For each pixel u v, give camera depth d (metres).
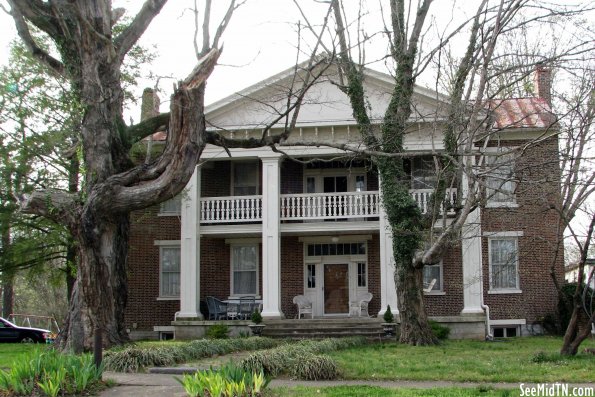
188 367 13.58
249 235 26.97
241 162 28.42
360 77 19.97
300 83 25.62
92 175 15.88
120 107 16.78
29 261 25.03
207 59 13.57
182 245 25.97
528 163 17.53
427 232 19.22
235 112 25.78
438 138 24.77
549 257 25.94
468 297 24.95
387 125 19.72
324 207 26.19
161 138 25.80
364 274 27.59
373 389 10.71
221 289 27.77
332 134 25.52
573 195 17.88
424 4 19.05
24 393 9.96
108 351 14.52
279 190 26.33
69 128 22.58
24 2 16.12
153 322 27.64
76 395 10.38
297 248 27.83
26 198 16.28
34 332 29.11
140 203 15.05
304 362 12.80
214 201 26.70
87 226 15.48
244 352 17.84
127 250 17.05
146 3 16.81
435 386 11.59
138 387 11.34
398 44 19.23
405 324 19.91
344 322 24.12
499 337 25.31
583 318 24.28
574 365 13.60
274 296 25.16
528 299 25.92
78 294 16.16
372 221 26.02
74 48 16.17
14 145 22.98
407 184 21.56
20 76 23.16
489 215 25.12
